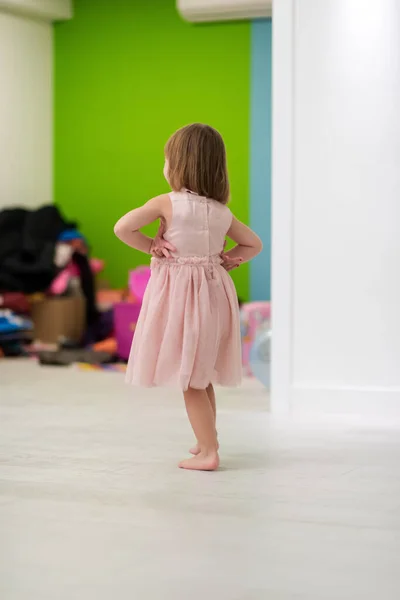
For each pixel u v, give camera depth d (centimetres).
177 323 243
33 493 222
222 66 579
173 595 156
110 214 611
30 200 600
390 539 188
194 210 248
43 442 283
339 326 333
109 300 566
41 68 605
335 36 327
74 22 610
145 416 330
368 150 328
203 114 586
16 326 507
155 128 597
